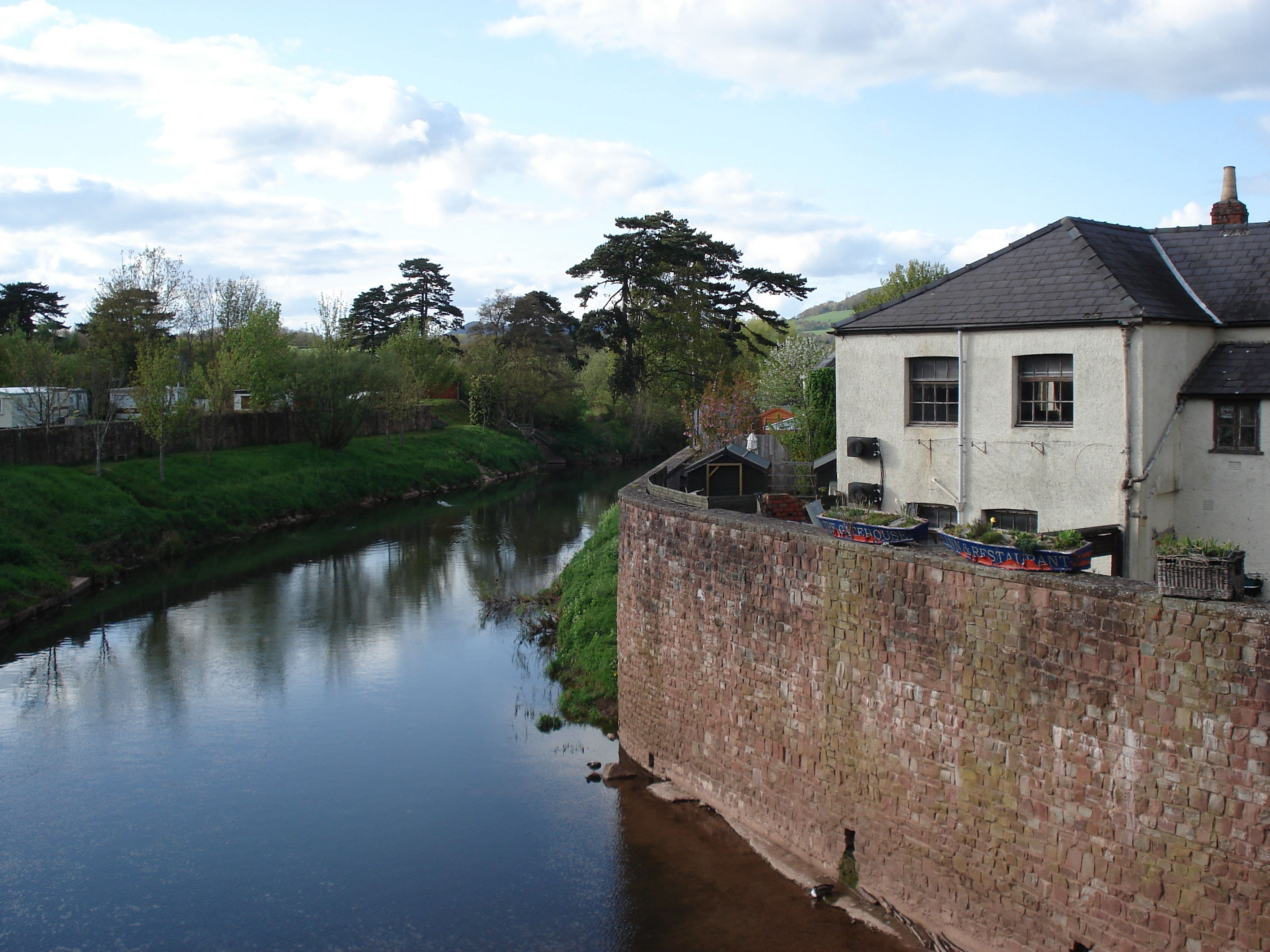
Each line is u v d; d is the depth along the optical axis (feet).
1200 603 31.96
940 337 58.54
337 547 146.20
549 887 50.57
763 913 46.09
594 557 109.60
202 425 176.24
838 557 46.37
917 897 42.91
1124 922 34.45
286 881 52.44
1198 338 53.93
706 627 57.31
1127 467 51.34
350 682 84.17
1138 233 61.26
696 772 59.11
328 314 241.35
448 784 63.36
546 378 291.58
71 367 199.62
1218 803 31.73
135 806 61.87
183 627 102.06
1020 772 38.01
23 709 79.15
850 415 63.26
